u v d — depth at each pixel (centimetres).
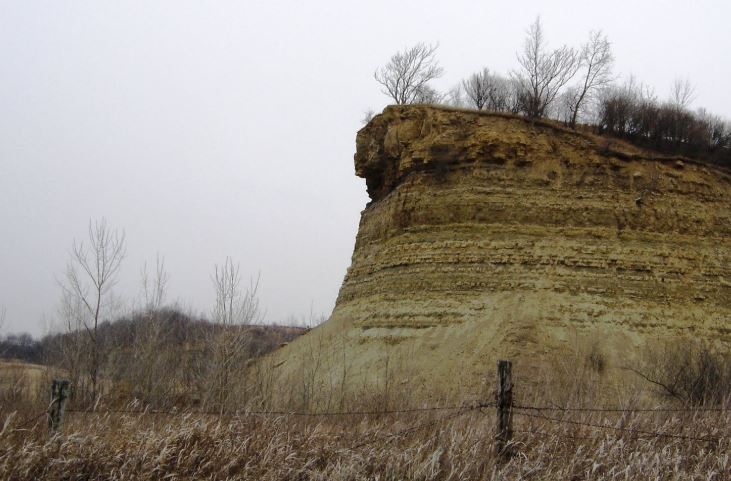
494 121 3700
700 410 1553
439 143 3681
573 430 1391
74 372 2356
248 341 2259
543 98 4403
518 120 3700
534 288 3250
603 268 3294
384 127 4103
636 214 3450
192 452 1217
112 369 2452
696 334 3155
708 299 3309
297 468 1209
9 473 1106
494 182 3556
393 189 4069
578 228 3416
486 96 4631
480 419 1447
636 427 1403
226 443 1259
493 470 1173
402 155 3872
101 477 1140
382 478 1190
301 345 3741
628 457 1273
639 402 1841
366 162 4256
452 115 3747
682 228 3481
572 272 3284
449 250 3488
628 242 3381
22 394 2055
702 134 4062
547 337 3011
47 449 1146
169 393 2122
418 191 3741
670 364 2444
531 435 1316
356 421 1575
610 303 3186
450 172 3666
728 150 4016
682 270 3344
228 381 1973
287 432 1349
